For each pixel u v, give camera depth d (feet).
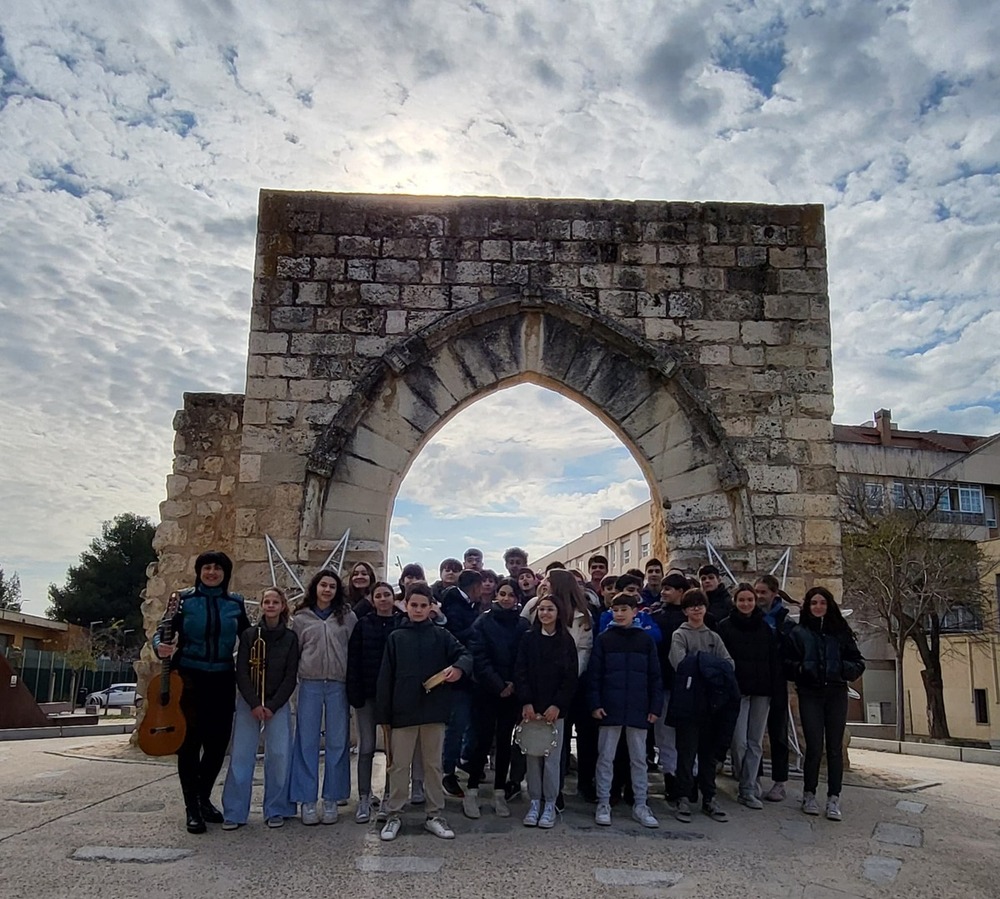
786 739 26.58
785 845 21.71
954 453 125.39
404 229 35.65
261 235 35.42
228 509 36.99
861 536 92.63
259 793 25.86
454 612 27.84
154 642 22.35
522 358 35.06
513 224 35.81
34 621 130.93
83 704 124.98
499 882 18.16
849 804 26.50
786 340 35.27
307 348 34.55
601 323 34.78
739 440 34.37
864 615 101.60
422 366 34.73
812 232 36.24
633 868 19.34
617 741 23.84
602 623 27.25
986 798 28.68
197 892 17.20
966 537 117.80
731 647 26.08
